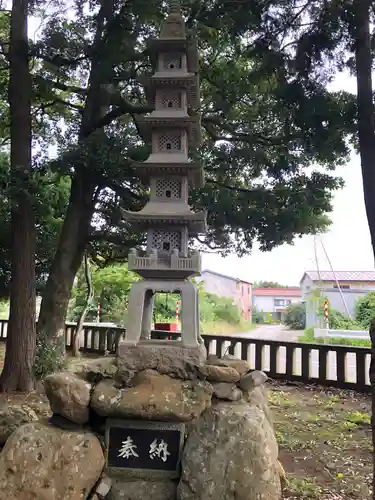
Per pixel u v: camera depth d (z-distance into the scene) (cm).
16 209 1045
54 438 484
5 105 1431
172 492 486
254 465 461
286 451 703
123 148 1024
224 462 466
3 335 2098
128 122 1303
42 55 1172
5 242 1327
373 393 407
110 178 1078
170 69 623
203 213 556
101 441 511
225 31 1038
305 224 1166
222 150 1186
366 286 3556
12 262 1093
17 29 1148
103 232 1229
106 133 1101
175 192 591
